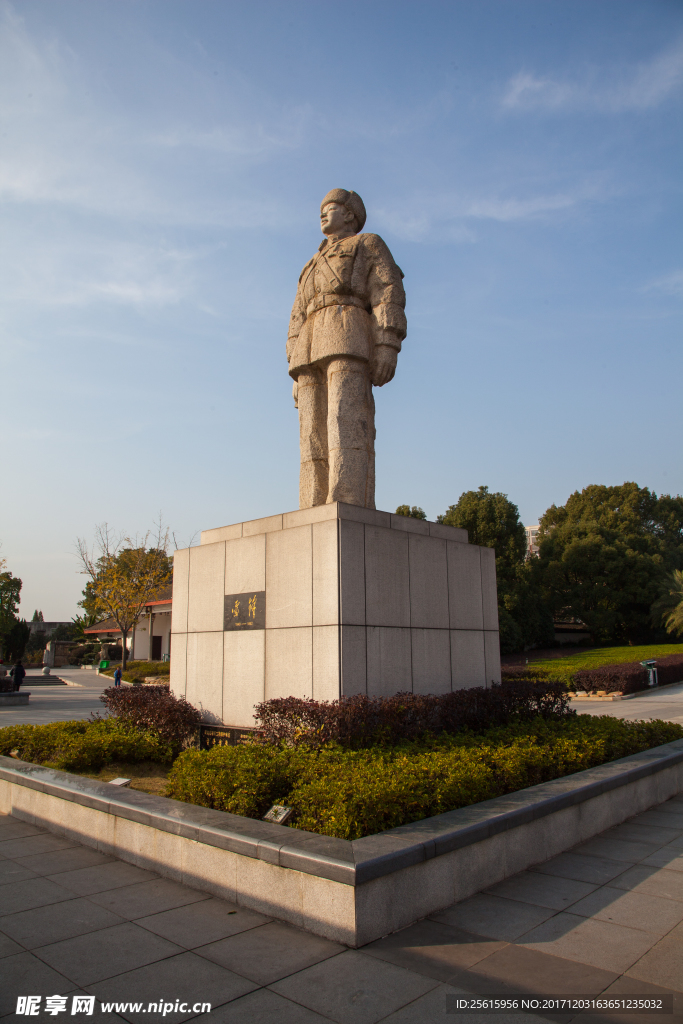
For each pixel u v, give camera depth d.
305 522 6.69
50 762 6.94
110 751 6.90
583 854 4.86
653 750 7.22
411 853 3.64
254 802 4.59
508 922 3.65
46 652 45.34
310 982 3.00
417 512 38.59
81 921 3.68
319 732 5.40
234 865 3.93
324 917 3.44
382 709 5.71
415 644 6.97
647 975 3.09
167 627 41.12
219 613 7.52
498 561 36.91
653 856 4.82
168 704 7.40
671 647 32.50
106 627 44.31
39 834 5.50
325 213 8.23
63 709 19.44
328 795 4.25
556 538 41.66
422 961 3.20
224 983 3.01
